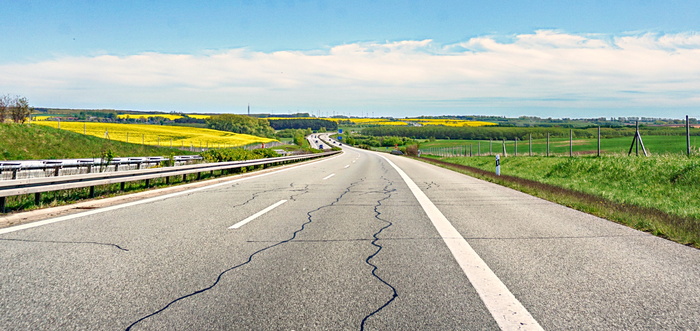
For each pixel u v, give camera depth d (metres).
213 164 15.62
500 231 6.06
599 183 16.30
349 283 3.69
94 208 8.28
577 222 6.85
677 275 3.91
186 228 6.20
